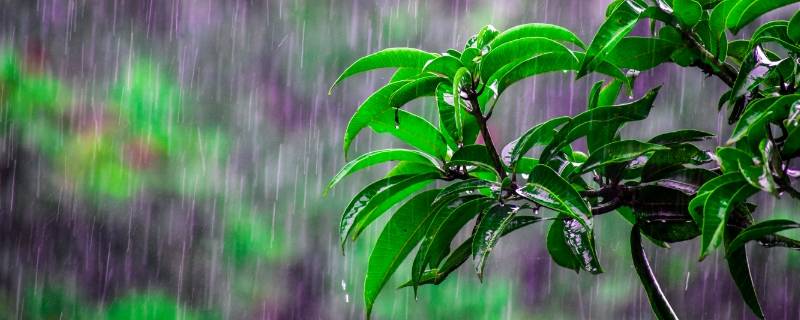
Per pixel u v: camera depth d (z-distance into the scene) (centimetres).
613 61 207
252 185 843
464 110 201
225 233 835
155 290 827
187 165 838
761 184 153
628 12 194
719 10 200
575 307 786
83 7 841
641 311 772
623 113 195
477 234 183
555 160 206
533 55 190
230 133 852
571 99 797
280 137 855
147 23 856
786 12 700
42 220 811
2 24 810
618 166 200
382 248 204
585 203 178
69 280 814
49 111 812
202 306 824
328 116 864
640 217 198
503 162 200
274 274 833
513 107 798
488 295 800
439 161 209
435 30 851
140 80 838
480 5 840
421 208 202
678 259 769
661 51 206
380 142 867
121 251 823
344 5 865
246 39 866
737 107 205
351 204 198
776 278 716
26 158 802
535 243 819
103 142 819
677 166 199
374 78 870
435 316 792
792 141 164
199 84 848
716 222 159
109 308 812
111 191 817
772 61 197
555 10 816
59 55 831
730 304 751
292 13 858
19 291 809
